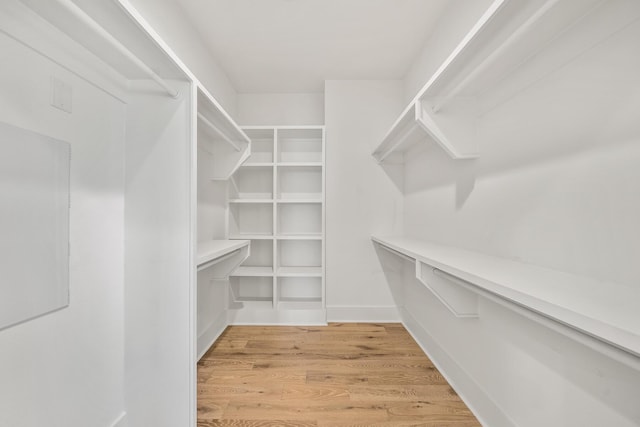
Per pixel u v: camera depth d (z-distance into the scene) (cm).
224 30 227
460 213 179
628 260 81
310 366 209
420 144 249
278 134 312
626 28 81
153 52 113
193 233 133
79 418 111
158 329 133
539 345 115
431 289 156
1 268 83
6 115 85
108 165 125
